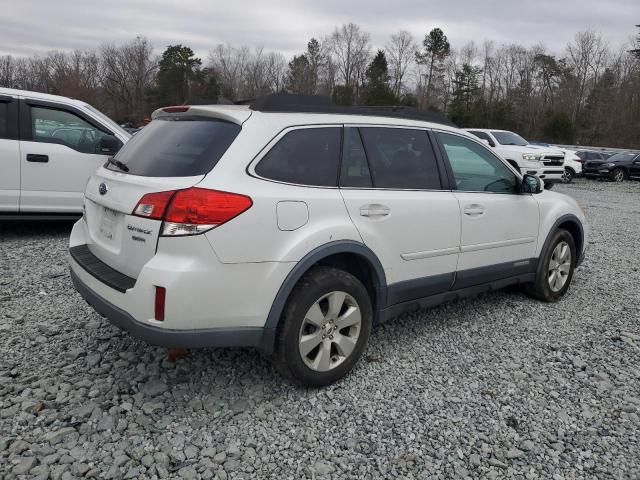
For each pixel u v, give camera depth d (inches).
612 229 403.9
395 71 3083.2
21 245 251.9
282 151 123.4
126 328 113.7
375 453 108.7
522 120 2731.3
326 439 112.2
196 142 121.2
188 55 2689.5
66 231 286.0
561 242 205.3
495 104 2711.6
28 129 257.1
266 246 115.3
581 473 106.0
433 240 152.0
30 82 3056.1
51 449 103.6
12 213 255.8
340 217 128.7
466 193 165.3
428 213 149.5
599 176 1024.2
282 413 120.3
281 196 118.3
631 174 1015.0
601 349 164.2
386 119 148.6
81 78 2849.4
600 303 209.2
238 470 101.6
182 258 108.1
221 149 116.5
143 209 112.6
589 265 273.4
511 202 180.2
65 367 134.9
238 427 114.3
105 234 129.6
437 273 156.1
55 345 146.6
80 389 124.9
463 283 166.6
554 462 109.0
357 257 134.8
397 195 142.9
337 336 131.3
